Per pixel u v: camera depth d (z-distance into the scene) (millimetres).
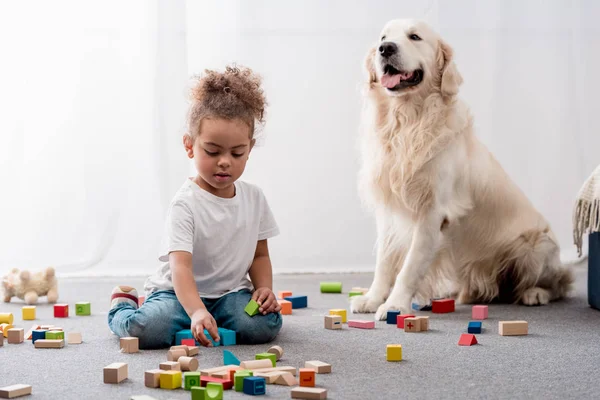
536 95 3990
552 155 4008
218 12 3799
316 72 3889
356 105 3900
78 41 3748
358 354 1851
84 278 3672
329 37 3885
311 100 3896
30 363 1768
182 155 3775
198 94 1975
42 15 3729
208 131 1909
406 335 2117
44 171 3742
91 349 1938
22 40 3717
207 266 2055
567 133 3998
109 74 3762
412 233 2580
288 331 2184
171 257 1941
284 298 2744
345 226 3914
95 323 2377
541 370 1681
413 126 2527
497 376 1622
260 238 2172
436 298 2934
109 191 3764
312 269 3904
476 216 2752
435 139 2502
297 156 3900
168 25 3760
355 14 3889
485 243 2793
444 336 2100
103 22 3758
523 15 3965
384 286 2625
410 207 2520
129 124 3783
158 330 1924
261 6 3842
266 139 3879
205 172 1947
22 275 2904
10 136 3711
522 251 2781
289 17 3861
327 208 3916
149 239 3793
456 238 2738
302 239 3912
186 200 2006
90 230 3762
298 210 3908
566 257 3928
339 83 3898
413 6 3904
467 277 2832
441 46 2553
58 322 2402
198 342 1929
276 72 3873
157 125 3760
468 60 3951
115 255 3779
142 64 3779
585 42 4004
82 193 3764
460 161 2604
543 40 3977
